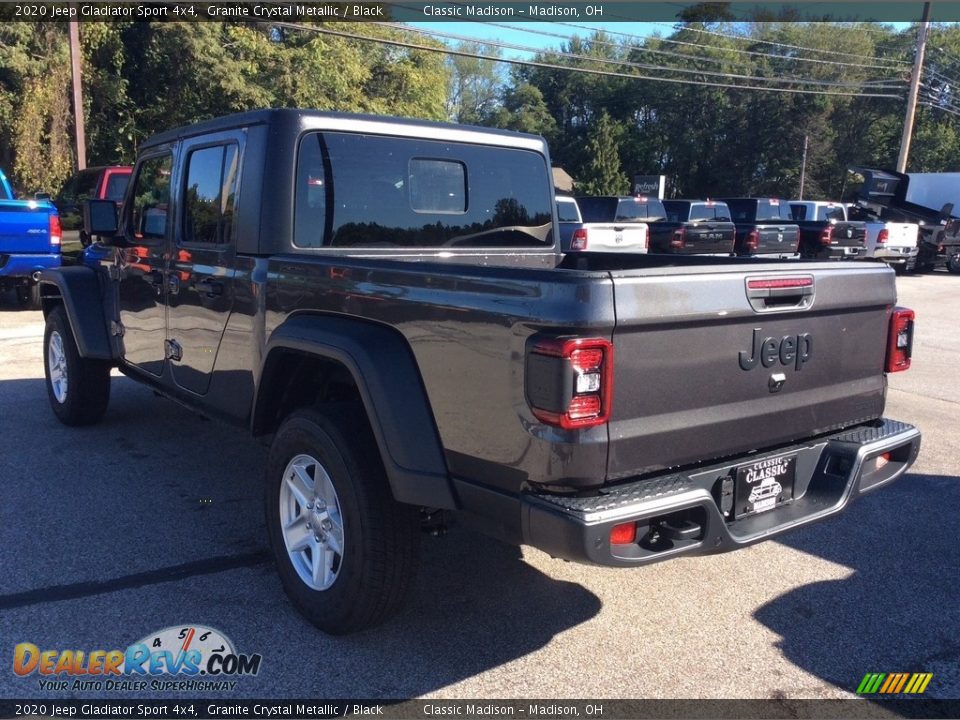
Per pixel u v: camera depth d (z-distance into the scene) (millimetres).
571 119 65938
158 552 4320
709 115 58469
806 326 3361
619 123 61562
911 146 53000
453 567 4281
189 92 23109
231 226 4227
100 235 5520
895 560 4469
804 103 53562
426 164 4531
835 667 3434
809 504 3436
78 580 3988
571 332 2689
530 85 65438
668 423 2938
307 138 4051
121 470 5562
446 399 3090
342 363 3373
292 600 3670
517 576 4191
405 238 4473
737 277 3035
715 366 3049
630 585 4125
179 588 3939
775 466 3357
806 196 54906
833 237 20094
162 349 5039
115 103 21656
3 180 12172
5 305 13227
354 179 4238
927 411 7797
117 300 5633
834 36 54688
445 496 3104
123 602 3793
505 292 2857
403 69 31000
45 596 3826
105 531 4566
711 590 4094
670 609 3893
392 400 3180
